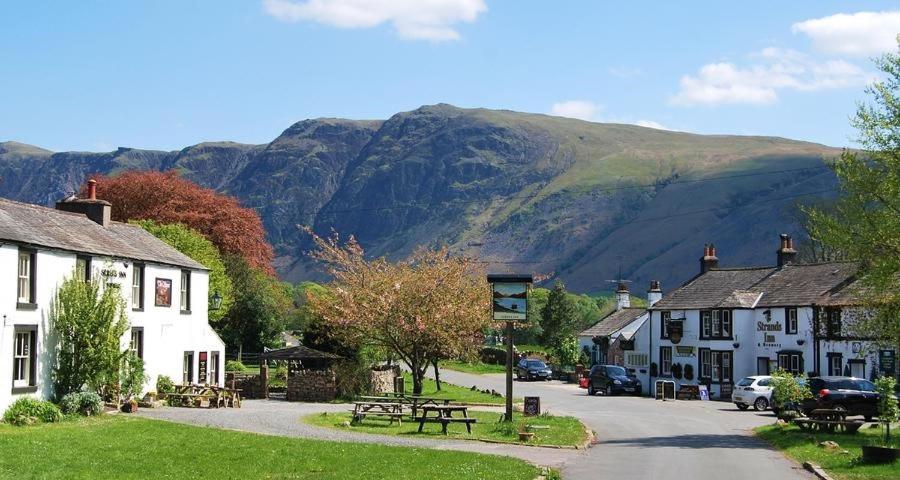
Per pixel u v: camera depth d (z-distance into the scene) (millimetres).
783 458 25547
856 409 37219
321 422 32969
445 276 51062
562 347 84688
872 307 34406
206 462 21156
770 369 58219
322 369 50656
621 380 62094
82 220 39531
